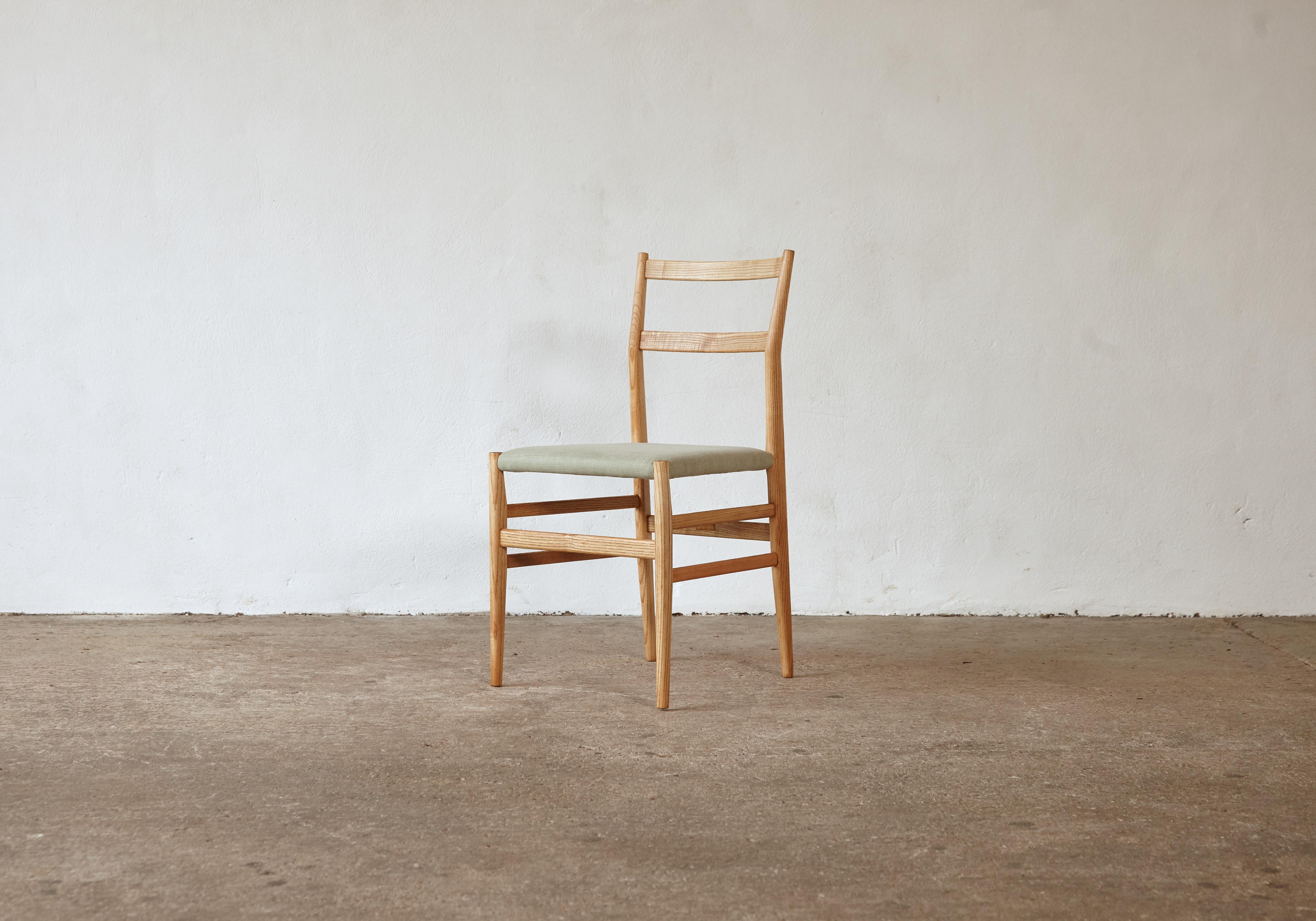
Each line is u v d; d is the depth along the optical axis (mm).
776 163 2945
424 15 2945
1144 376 2945
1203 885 1322
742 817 1546
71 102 2955
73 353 3000
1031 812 1562
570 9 2938
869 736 1927
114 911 1260
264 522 3039
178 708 2100
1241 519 2963
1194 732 1941
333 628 2861
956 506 2998
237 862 1396
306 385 3012
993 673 2379
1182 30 2885
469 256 2986
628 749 1853
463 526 3037
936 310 2953
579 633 2807
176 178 2971
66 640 2705
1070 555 2996
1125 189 2914
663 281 2834
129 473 3025
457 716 2053
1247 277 2916
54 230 2975
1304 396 2930
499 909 1269
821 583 3035
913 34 2910
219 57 2951
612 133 2957
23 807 1579
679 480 3025
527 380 3010
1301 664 2447
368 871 1370
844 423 2988
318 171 2971
